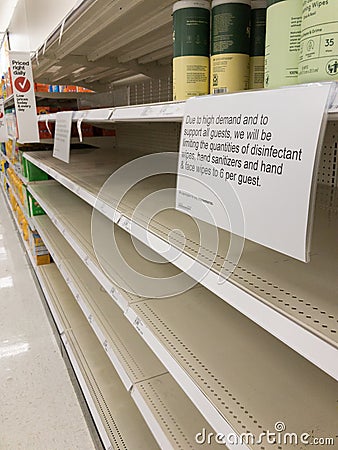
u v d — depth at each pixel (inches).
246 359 35.2
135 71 94.2
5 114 163.9
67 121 61.6
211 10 31.4
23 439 66.0
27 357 88.6
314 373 32.9
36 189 112.8
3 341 95.0
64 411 72.2
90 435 66.7
